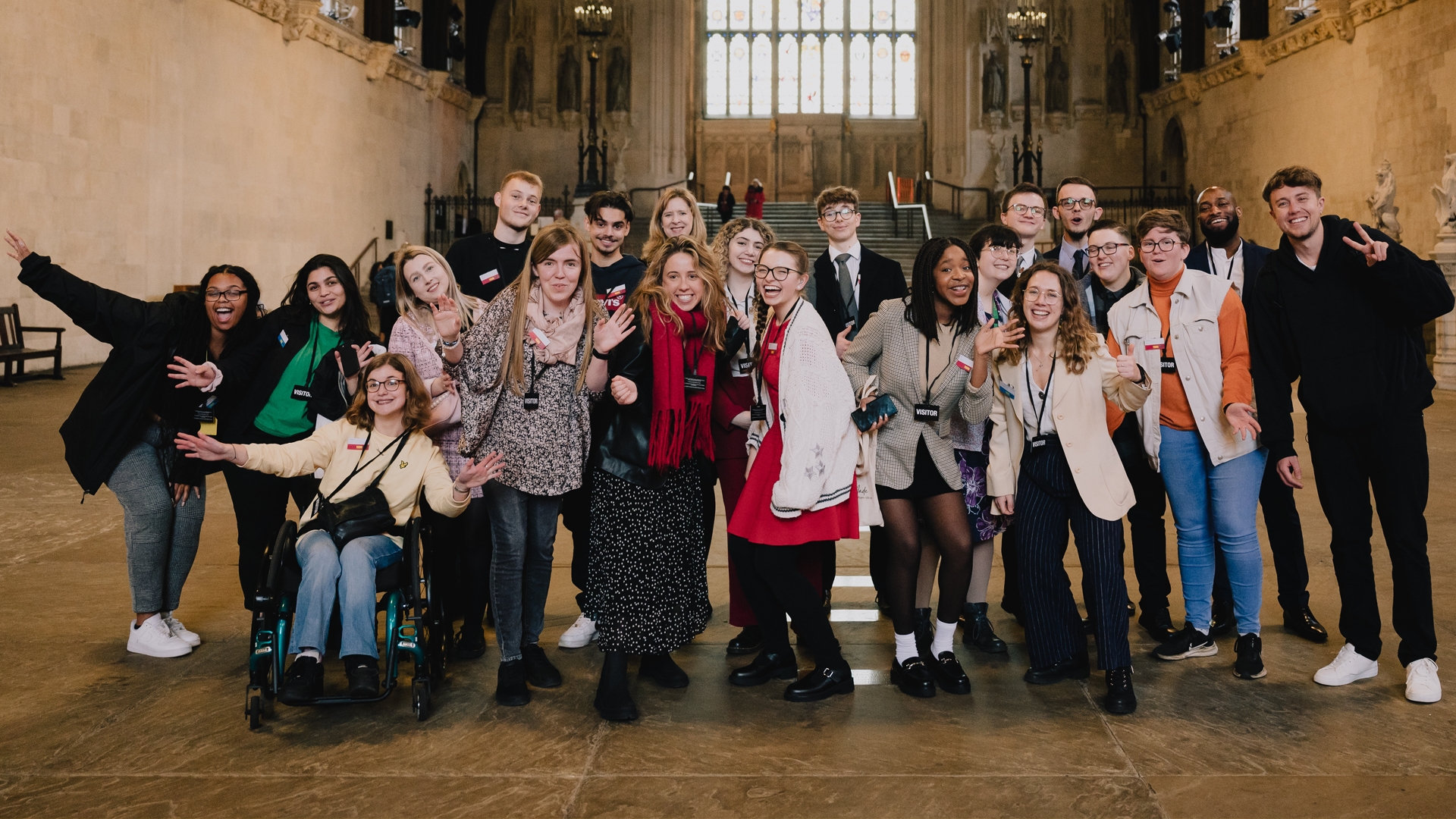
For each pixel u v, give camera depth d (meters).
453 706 3.57
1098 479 3.61
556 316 3.62
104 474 3.86
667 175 29.84
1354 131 19.25
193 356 3.98
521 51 29.77
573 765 3.10
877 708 3.56
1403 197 17.81
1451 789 2.92
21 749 3.19
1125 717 3.46
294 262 19.84
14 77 12.81
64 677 3.80
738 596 4.13
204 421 4.06
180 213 16.22
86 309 3.81
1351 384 3.58
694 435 3.58
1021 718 3.46
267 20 18.73
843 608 4.81
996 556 5.74
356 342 4.15
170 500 4.07
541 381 3.56
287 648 3.43
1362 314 3.60
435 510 3.65
